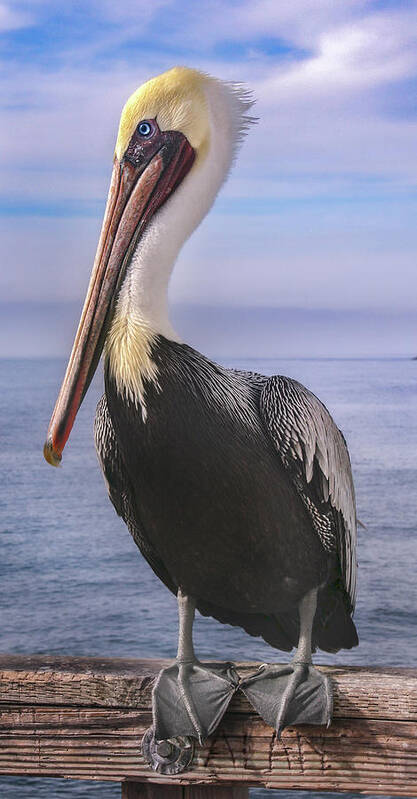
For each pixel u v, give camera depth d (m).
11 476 41.59
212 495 2.95
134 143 3.24
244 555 3.04
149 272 3.03
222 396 3.07
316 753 2.66
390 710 2.63
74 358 3.11
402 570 24.48
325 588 3.48
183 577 3.12
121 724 2.73
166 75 3.26
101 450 3.30
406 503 35.59
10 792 10.78
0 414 64.62
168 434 2.91
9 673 2.77
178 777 2.70
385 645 18.67
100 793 10.77
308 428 3.29
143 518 3.12
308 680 2.75
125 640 19.89
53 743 2.74
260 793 10.32
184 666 2.86
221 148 3.26
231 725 2.72
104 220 3.25
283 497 3.12
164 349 2.98
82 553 27.67
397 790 2.62
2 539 29.84
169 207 3.16
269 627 3.50
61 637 20.50
